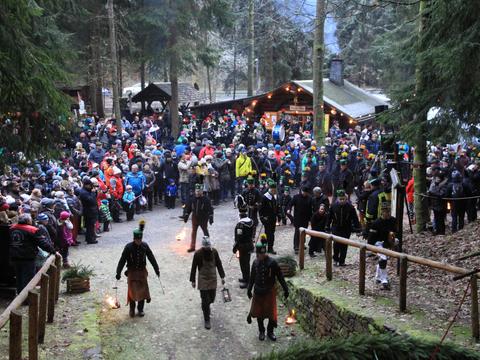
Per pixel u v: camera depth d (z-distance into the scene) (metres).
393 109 13.24
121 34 32.41
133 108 45.78
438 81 12.37
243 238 12.78
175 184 21.33
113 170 19.28
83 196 16.11
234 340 10.28
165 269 14.09
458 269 8.31
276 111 36.16
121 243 16.44
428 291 10.28
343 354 6.92
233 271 14.01
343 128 33.19
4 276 11.08
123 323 10.80
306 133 29.38
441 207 14.32
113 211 19.11
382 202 12.23
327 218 13.16
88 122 29.31
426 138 12.28
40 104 11.01
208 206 15.55
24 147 11.50
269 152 22.44
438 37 11.97
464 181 15.32
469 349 7.36
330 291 10.70
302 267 12.67
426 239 13.81
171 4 30.36
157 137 30.47
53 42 13.44
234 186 23.02
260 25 43.28
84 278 11.89
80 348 8.72
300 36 42.91
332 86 37.47
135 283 10.91
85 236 16.98
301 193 14.49
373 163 18.94
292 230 17.53
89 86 37.84
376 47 28.58
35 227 10.60
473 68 10.87
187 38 32.06
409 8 16.59
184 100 41.34
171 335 10.35
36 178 16.84
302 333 10.84
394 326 8.59
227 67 53.56
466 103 11.30
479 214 17.83
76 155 21.89
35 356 7.75
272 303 10.18
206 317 10.72
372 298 10.08
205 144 23.67
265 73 47.19
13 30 10.12
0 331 9.26
